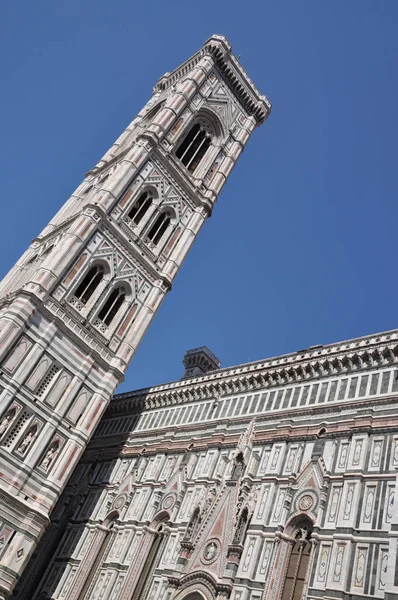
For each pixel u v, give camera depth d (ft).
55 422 147.02
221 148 231.91
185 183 209.36
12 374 141.59
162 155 202.80
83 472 187.93
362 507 101.81
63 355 154.92
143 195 196.65
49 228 208.03
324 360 136.87
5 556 127.03
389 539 91.81
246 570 109.91
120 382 167.32
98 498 171.83
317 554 100.89
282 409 138.31
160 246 194.39
